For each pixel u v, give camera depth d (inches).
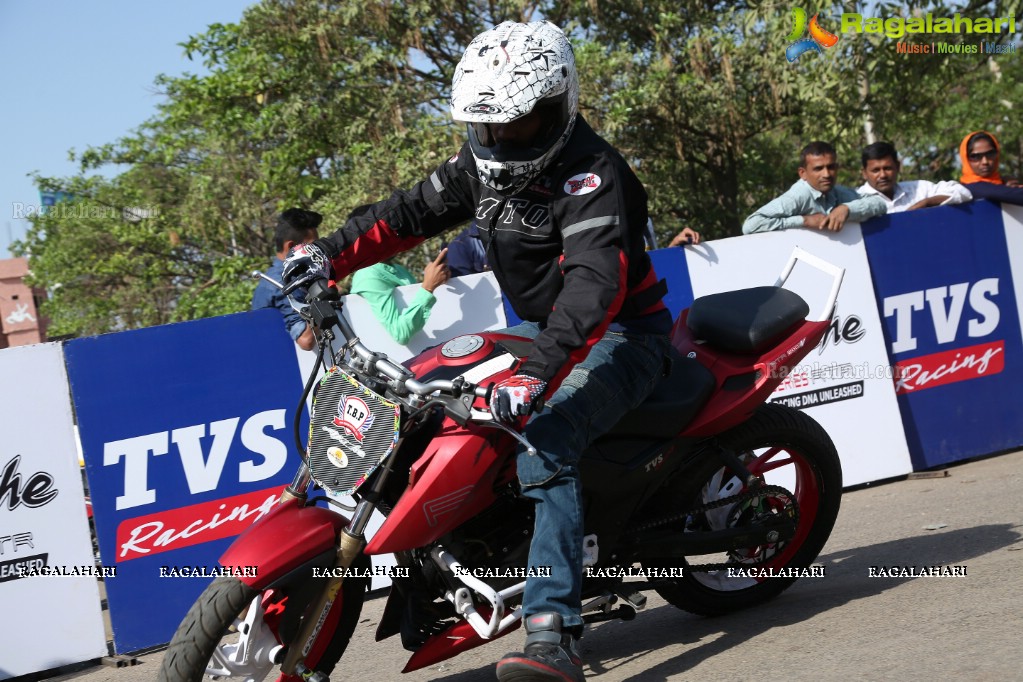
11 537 163.8
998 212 243.6
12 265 1104.8
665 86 525.0
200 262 836.0
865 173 258.8
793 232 223.8
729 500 136.6
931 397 235.3
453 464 109.0
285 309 182.5
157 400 173.3
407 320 190.1
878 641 123.0
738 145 550.3
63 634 167.2
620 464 125.4
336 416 108.4
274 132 616.4
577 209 111.9
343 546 107.7
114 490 170.2
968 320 238.8
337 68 572.4
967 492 207.2
